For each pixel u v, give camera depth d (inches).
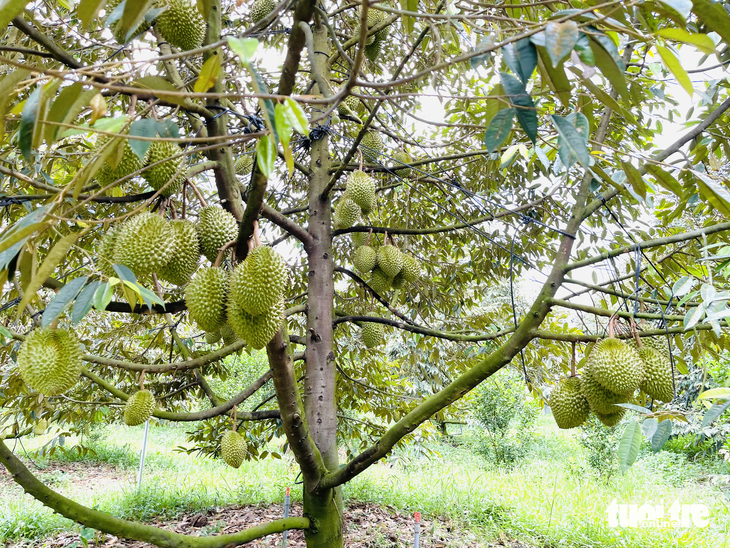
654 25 44.3
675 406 72.9
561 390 73.9
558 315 179.2
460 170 177.8
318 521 108.6
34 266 46.9
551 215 160.7
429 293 183.0
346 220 128.6
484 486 275.4
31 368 56.9
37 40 62.3
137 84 38.3
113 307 70.9
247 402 428.5
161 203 64.9
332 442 121.3
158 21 58.8
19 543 202.5
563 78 41.4
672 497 279.3
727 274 79.7
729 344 97.3
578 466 353.4
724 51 84.9
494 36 37.4
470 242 189.6
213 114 61.9
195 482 290.2
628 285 119.3
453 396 88.4
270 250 64.1
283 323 85.7
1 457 71.9
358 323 161.2
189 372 158.7
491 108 42.9
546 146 89.3
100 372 157.5
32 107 33.6
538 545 200.7
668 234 130.2
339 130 150.6
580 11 33.9
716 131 91.6
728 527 222.5
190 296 65.5
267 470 326.3
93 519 75.3
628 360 64.5
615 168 80.9
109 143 38.4
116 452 391.5
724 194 49.2
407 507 242.4
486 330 193.8
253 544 189.0
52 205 39.8
